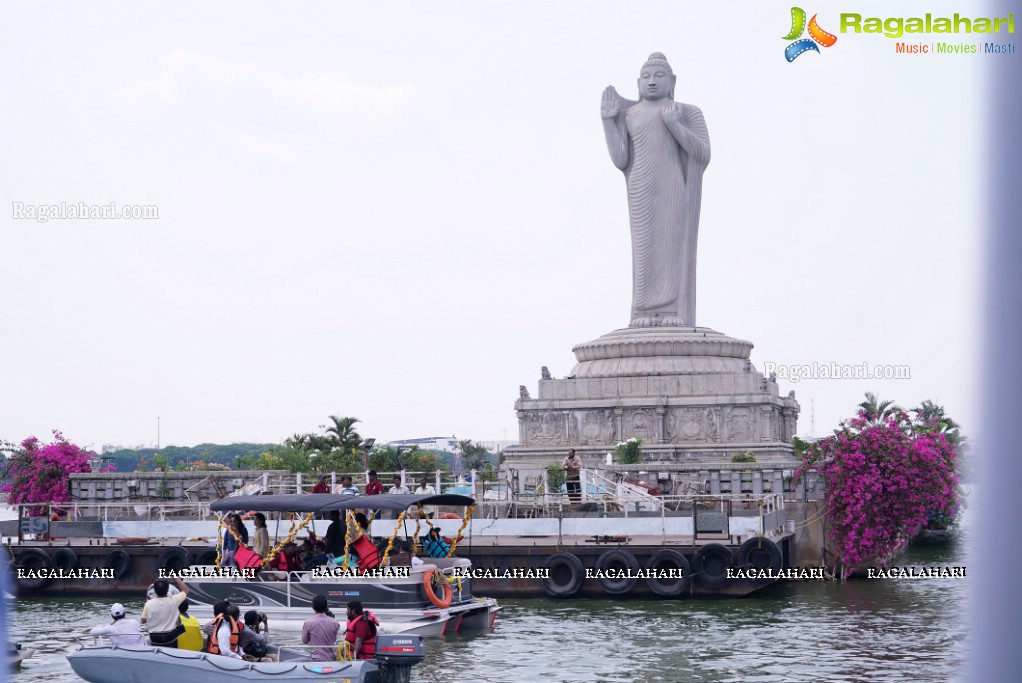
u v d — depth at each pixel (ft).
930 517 196.65
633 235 256.11
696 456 230.27
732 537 152.15
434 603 119.24
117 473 187.01
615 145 256.11
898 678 96.53
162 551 153.99
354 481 197.67
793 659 105.50
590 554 146.20
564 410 241.35
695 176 254.47
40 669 101.96
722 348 246.68
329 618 95.30
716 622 126.72
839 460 167.84
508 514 164.55
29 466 199.11
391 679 91.76
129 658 89.66
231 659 88.63
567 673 100.37
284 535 158.81
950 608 135.33
